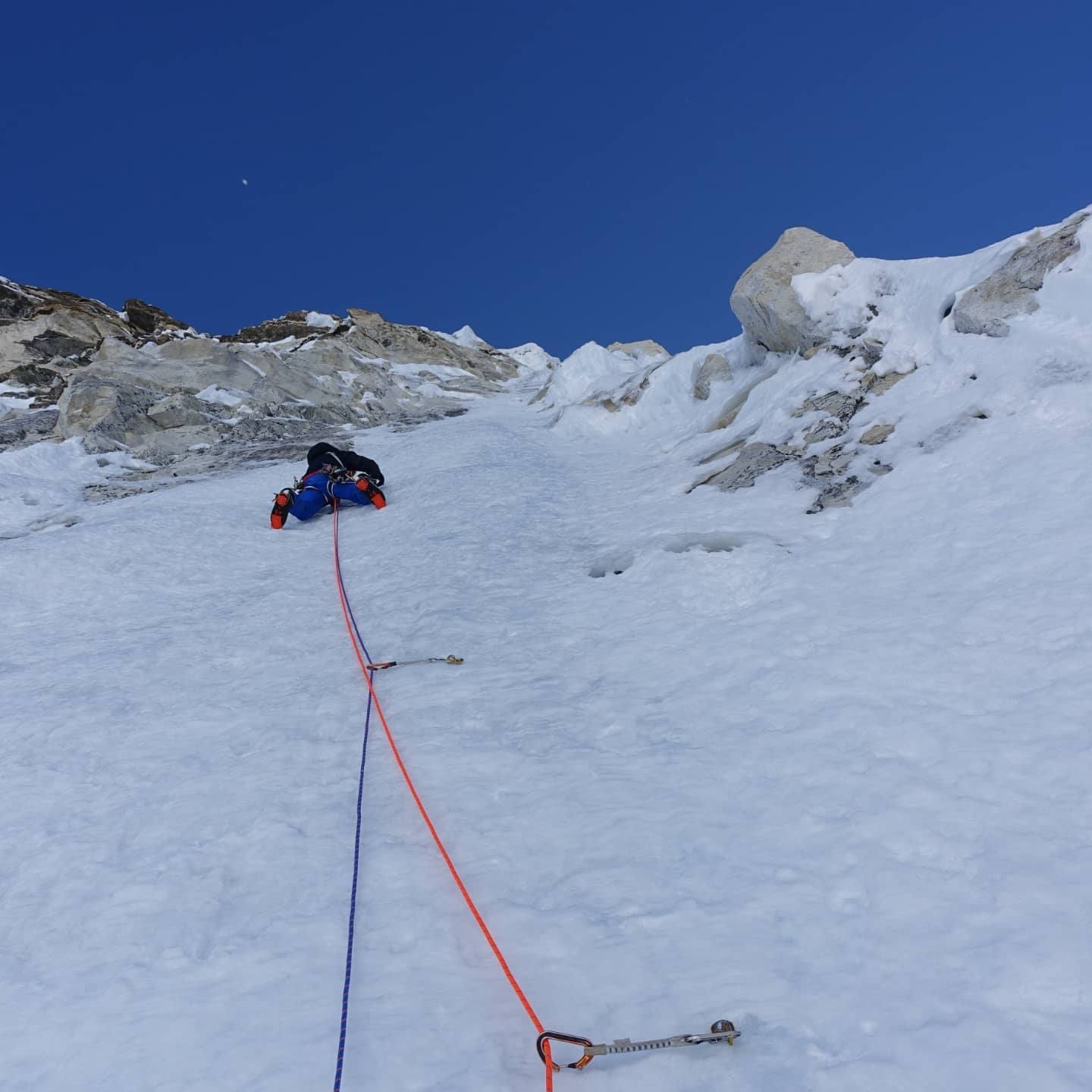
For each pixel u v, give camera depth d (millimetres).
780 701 4684
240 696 5988
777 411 10719
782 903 3049
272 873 3672
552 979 2820
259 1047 2635
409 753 4699
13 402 25844
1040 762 3637
